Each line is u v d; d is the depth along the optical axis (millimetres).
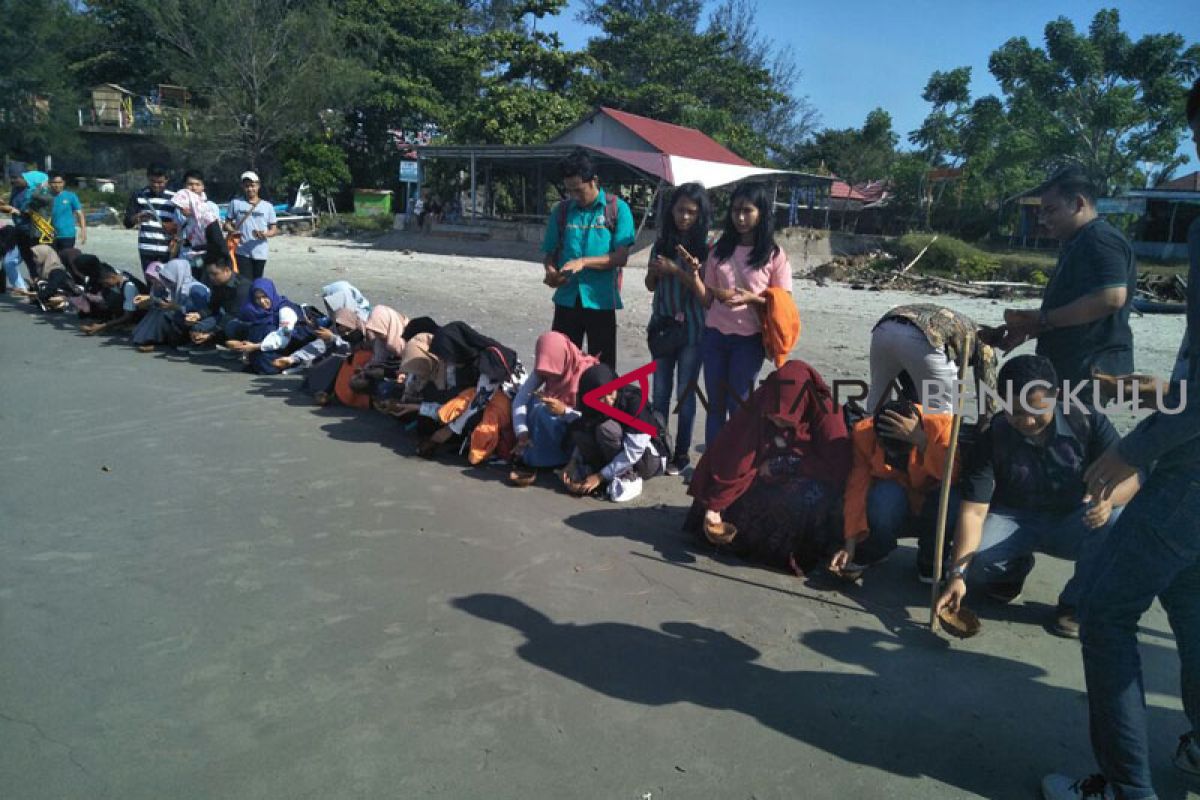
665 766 2705
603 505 5039
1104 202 34188
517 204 37375
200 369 8039
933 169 43531
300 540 4332
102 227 30500
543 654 3342
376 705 2967
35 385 7199
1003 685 3244
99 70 43438
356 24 37719
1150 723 3055
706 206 5469
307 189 37719
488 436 5539
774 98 41812
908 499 3986
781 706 3061
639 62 40500
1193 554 2395
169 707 2916
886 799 2596
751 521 4215
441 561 4148
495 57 37500
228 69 35375
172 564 4008
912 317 4227
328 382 6988
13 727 2781
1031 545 3787
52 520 4473
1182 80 36406
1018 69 38719
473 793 2543
